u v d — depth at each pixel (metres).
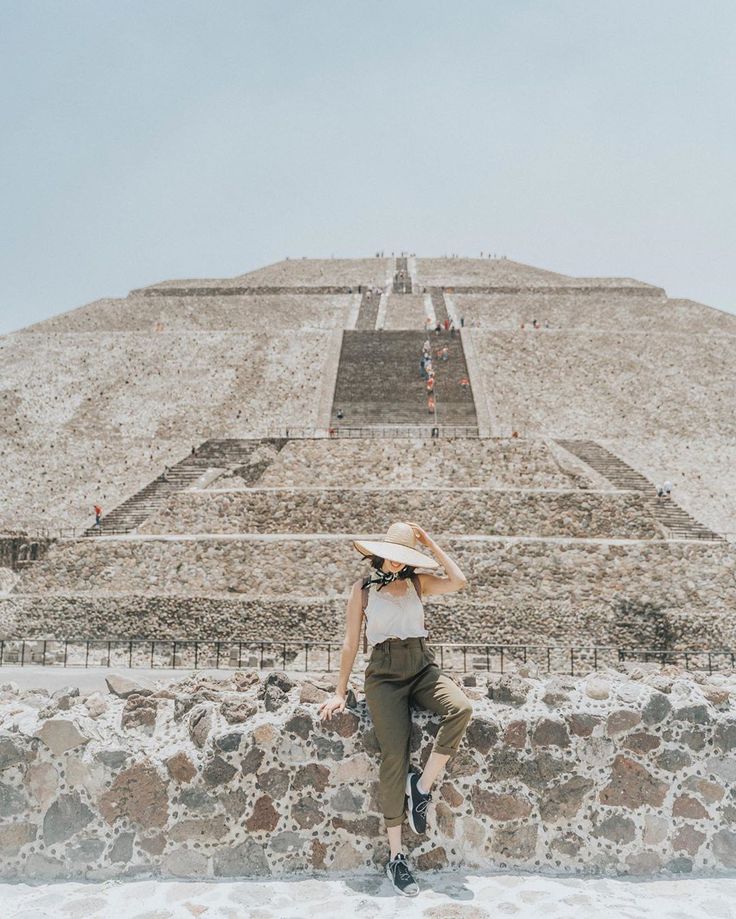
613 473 37.66
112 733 5.42
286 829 5.29
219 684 6.02
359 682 5.83
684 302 76.50
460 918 4.65
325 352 56.22
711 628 24.36
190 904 4.85
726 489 37.12
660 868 5.29
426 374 52.41
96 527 33.38
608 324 71.06
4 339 58.12
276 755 5.34
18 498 37.84
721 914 4.75
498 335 59.22
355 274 93.44
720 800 5.38
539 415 46.47
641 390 49.84
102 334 59.12
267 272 94.81
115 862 5.21
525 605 24.95
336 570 26.77
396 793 5.11
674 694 5.54
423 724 5.35
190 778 5.29
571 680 5.70
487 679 5.91
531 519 29.91
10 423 45.59
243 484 36.22
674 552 26.36
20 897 4.93
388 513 30.25
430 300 79.75
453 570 5.60
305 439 38.69
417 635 5.31
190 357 55.28
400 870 5.03
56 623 25.41
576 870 5.29
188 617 25.17
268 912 4.75
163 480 37.84
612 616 24.81
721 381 51.00
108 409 47.62
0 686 6.04
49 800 5.27
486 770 5.38
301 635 24.64
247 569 27.03
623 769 5.40
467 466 35.91
